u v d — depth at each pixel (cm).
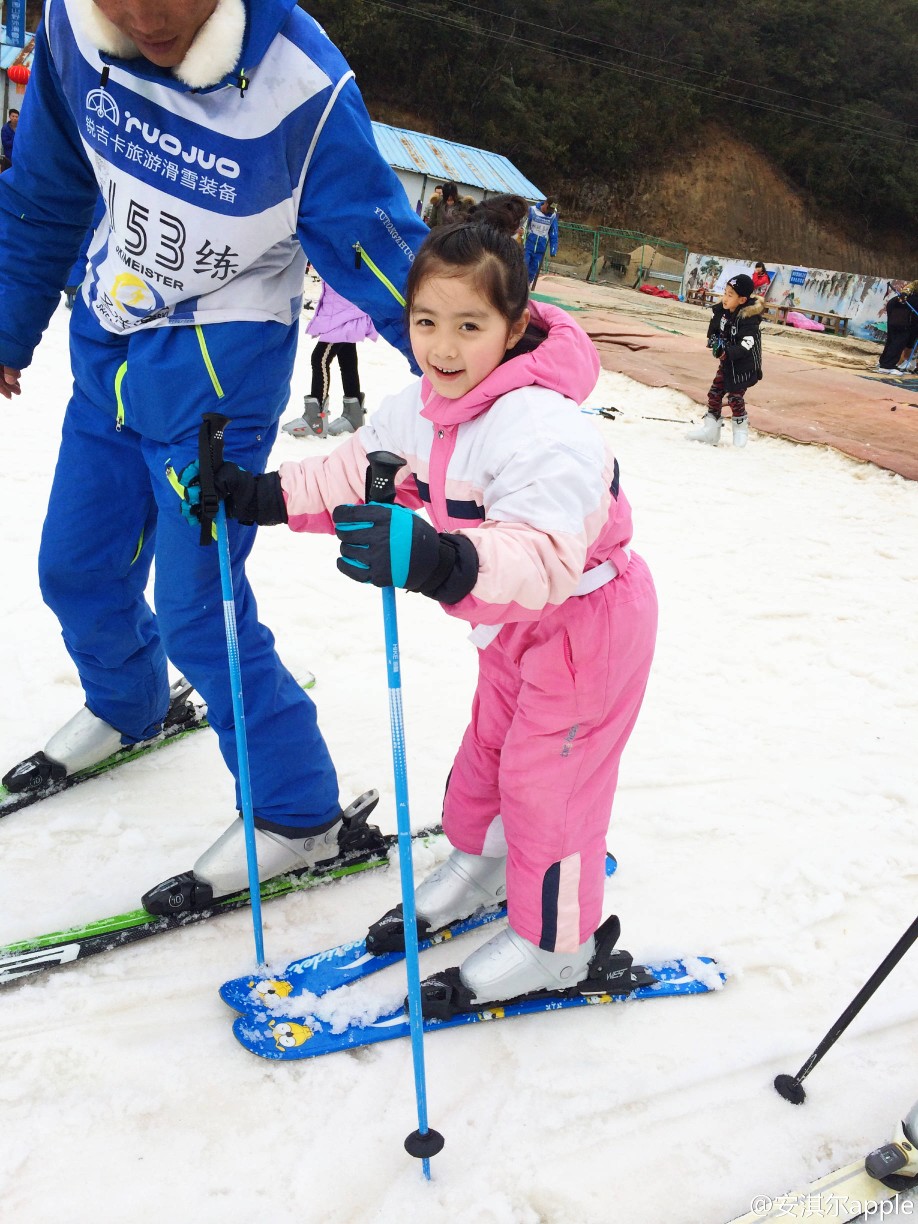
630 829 248
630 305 1931
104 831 222
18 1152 148
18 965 179
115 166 160
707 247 3881
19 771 228
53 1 156
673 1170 158
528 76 3725
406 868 145
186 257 162
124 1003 178
